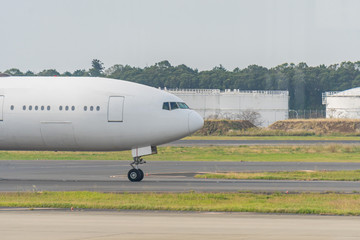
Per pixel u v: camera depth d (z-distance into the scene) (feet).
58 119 549.54
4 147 573.74
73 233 269.03
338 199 409.90
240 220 316.60
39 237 257.75
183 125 549.54
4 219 313.32
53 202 385.91
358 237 263.08
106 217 325.01
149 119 547.08
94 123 546.67
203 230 280.10
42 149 573.74
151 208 362.53
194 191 451.94
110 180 549.95
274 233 272.31
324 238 259.80
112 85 558.97
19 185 504.84
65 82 563.07
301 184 511.40
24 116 552.82
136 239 255.70
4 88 562.25
